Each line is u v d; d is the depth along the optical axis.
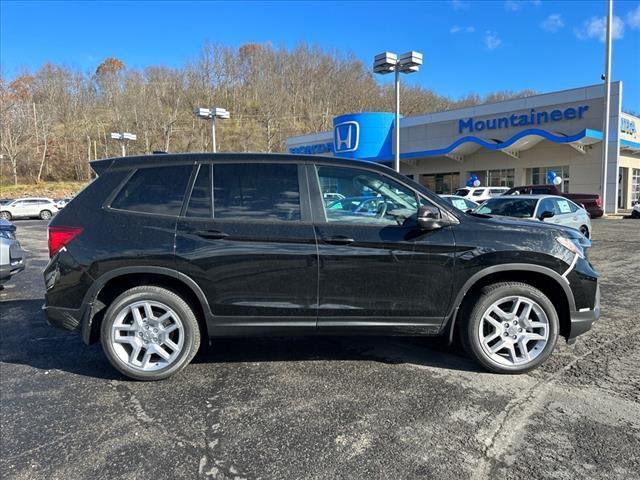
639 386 3.65
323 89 89.88
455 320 3.86
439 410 3.29
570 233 4.03
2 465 2.69
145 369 3.79
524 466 2.63
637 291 6.96
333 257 3.71
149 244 3.69
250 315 3.76
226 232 3.71
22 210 33.81
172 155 3.97
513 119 29.80
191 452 2.80
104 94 84.44
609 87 23.61
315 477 2.55
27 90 75.31
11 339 4.98
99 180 3.92
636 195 30.78
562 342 4.68
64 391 3.67
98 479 2.55
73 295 3.73
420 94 91.62
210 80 87.69
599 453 2.75
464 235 3.77
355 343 4.73
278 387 3.69
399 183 3.89
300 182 3.85
